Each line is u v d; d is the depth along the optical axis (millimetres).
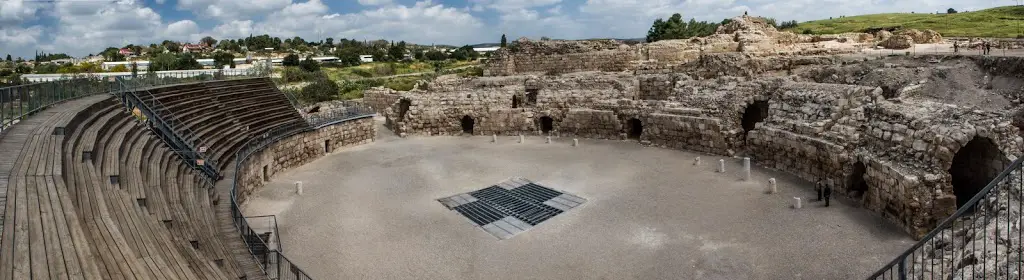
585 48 67750
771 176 35625
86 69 92875
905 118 28688
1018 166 11617
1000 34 80000
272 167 39281
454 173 39062
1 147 19812
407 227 27875
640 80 55500
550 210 30062
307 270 22906
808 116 36312
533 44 70688
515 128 54969
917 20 116312
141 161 25547
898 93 37719
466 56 196750
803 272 21406
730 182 34469
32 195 14797
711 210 29078
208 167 32094
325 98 79750
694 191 32719
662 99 54250
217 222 24344
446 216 29484
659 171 38000
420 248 25094
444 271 22641
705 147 43438
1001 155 26078
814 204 29422
